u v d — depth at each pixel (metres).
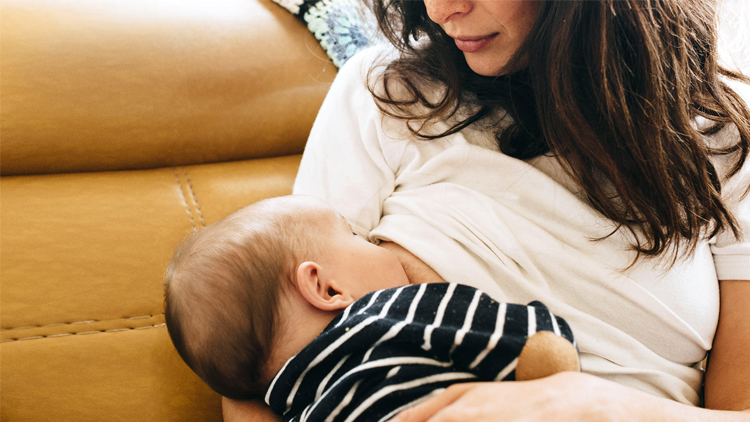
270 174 1.00
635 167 0.62
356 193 0.75
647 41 0.58
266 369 0.60
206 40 0.97
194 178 0.95
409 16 0.75
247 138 1.01
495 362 0.49
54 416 0.71
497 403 0.45
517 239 0.67
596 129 0.62
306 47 1.07
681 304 0.65
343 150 0.78
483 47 0.65
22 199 0.83
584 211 0.66
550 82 0.62
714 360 0.67
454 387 0.48
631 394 0.50
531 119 0.70
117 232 0.84
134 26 0.93
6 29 0.86
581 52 0.60
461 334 0.49
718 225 0.65
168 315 0.64
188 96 0.95
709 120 0.67
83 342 0.76
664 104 0.60
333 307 0.59
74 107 0.87
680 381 0.64
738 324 0.66
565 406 0.45
